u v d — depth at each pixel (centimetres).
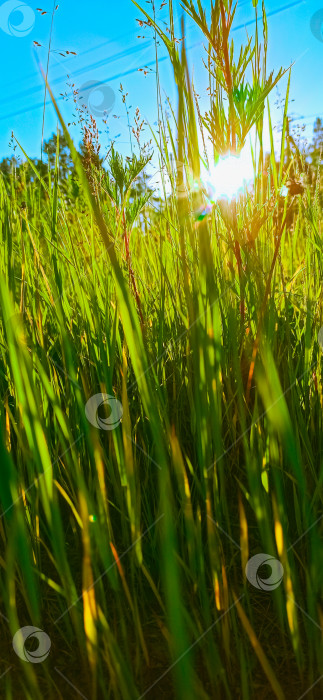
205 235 65
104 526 75
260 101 106
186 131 62
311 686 68
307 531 76
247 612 85
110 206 141
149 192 130
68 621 80
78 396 78
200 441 78
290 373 103
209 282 66
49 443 99
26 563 66
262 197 128
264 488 87
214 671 69
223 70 107
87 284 130
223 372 113
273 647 78
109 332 113
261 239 129
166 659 77
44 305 136
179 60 72
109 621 83
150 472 105
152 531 95
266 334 99
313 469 93
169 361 137
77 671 76
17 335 68
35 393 78
